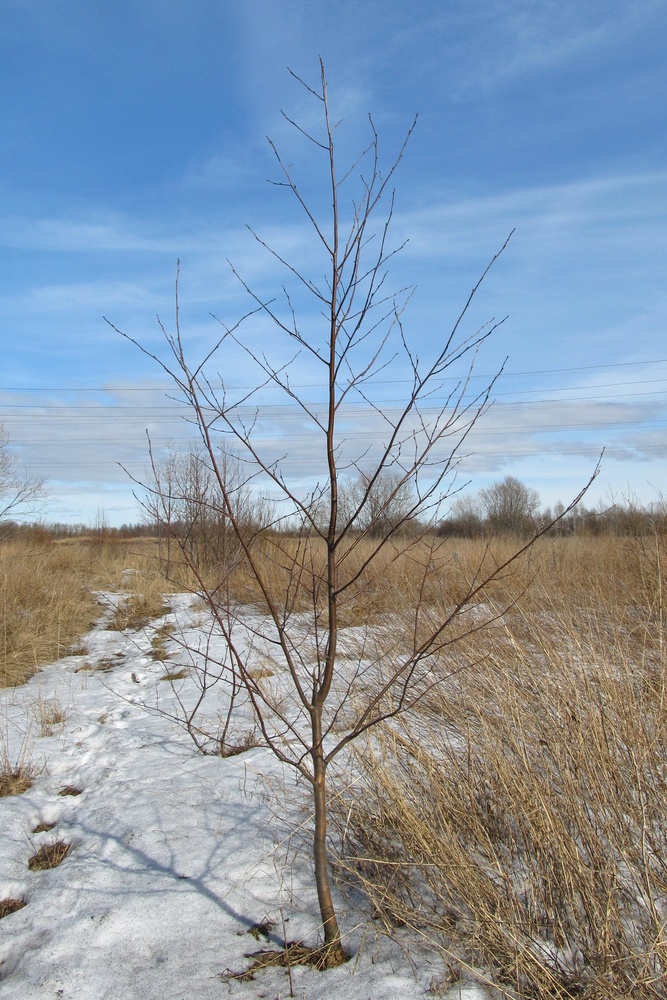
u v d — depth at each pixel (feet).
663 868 7.79
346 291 7.29
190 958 8.09
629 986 6.91
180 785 12.60
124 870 9.93
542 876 8.08
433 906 8.48
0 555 41.60
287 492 7.54
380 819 9.36
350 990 7.36
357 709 11.96
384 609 18.76
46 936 8.59
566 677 10.44
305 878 9.55
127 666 23.95
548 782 8.94
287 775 12.48
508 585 19.13
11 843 11.09
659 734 9.10
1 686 21.27
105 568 48.14
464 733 10.37
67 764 14.57
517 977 7.22
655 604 13.52
